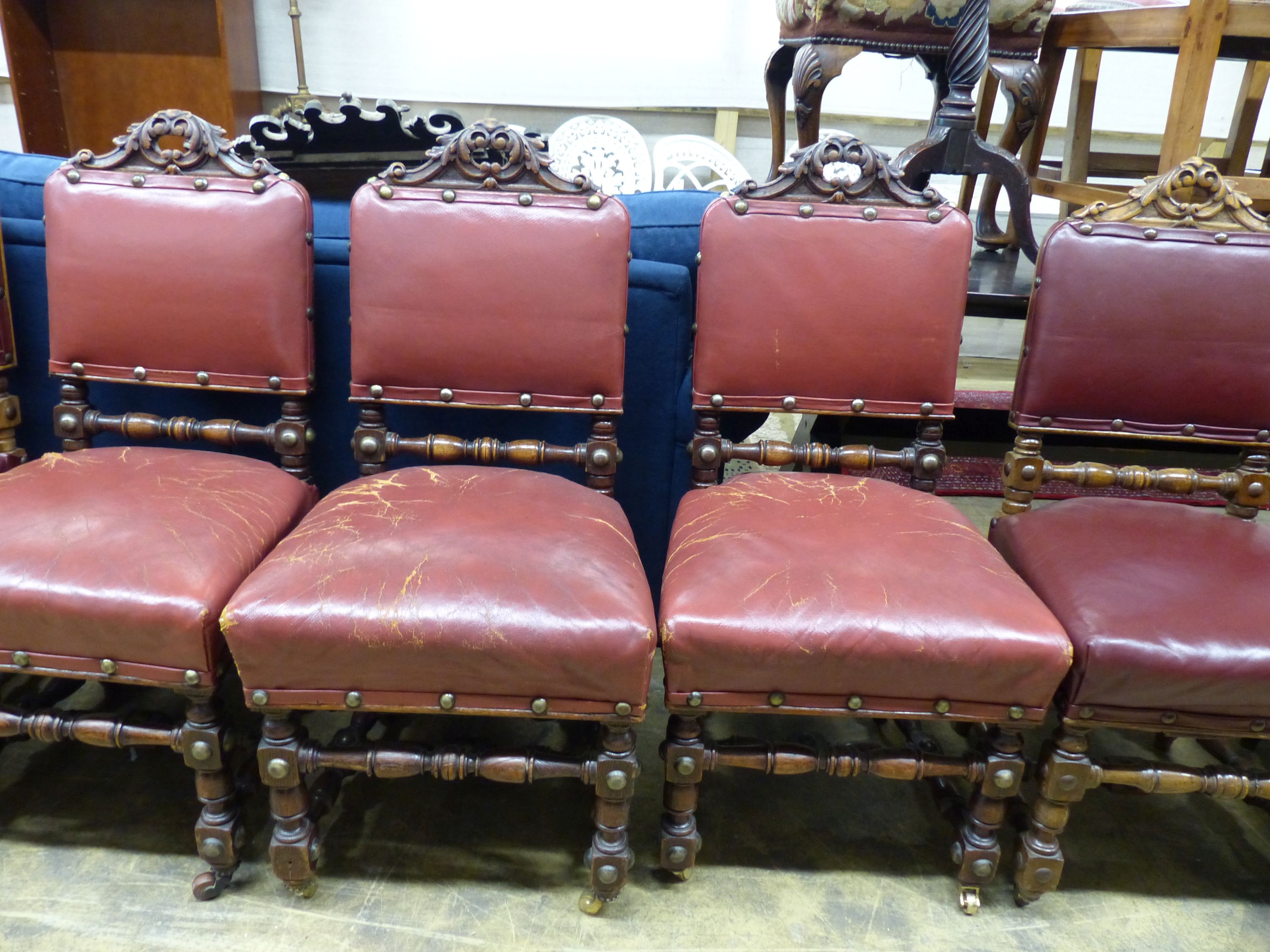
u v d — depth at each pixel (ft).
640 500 5.09
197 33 11.14
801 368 4.37
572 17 11.72
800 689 3.38
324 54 11.80
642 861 4.07
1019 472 4.47
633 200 5.04
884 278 4.31
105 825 4.09
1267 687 3.34
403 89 12.03
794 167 4.29
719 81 12.05
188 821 4.15
